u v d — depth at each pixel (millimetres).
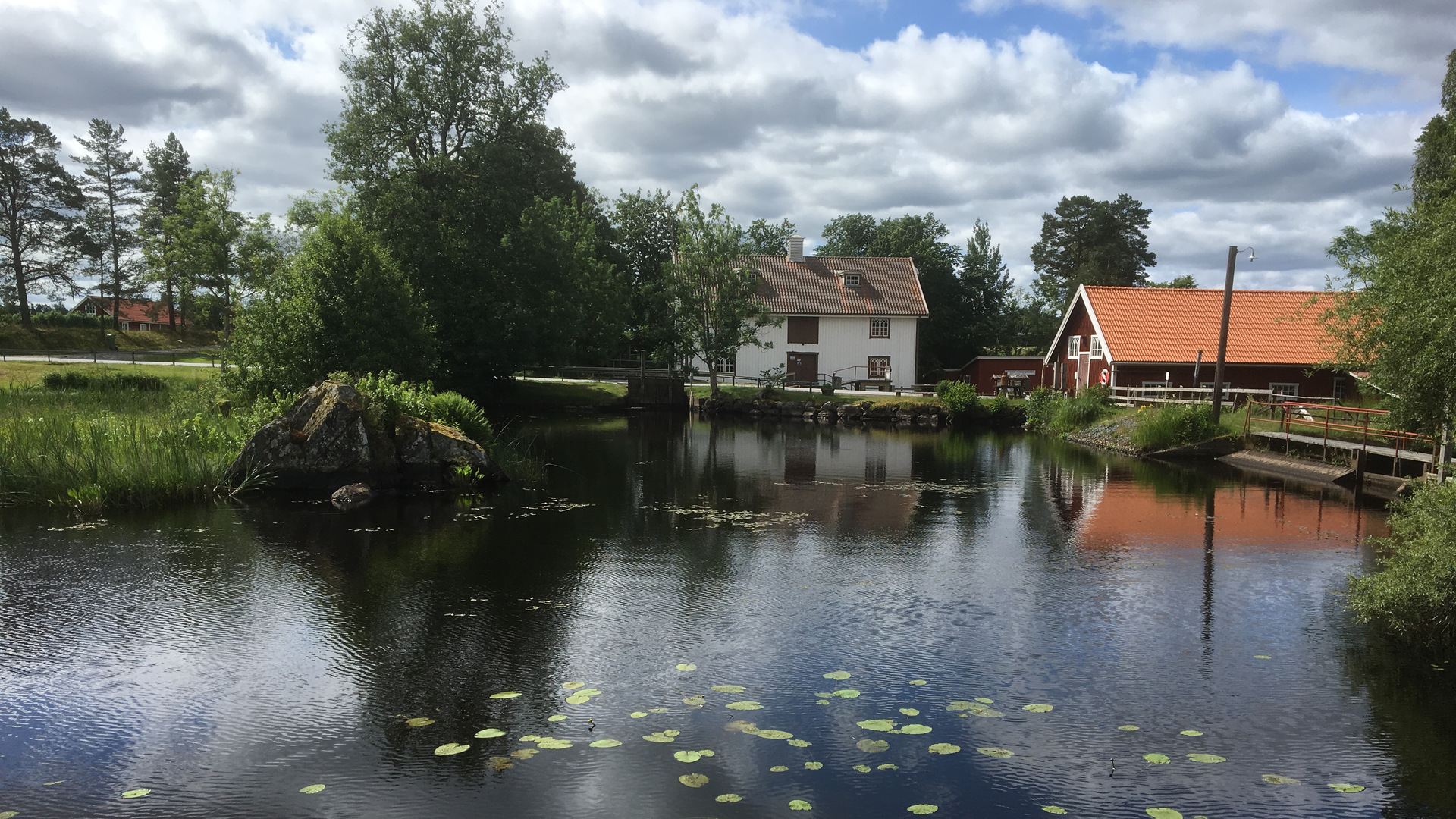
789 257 55219
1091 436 29688
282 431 16297
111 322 67562
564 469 21078
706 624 8797
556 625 8711
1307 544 12930
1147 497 17453
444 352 37031
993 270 67875
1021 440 31172
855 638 8414
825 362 51812
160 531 12797
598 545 12406
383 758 5824
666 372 47531
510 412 40031
